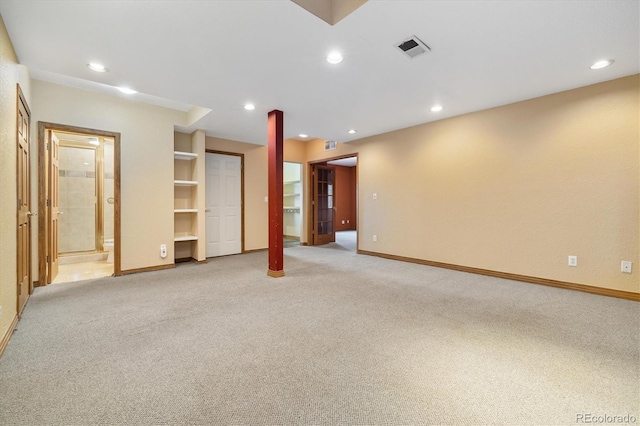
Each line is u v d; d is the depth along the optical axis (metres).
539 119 3.40
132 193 4.01
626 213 2.88
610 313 2.51
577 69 2.70
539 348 1.92
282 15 1.91
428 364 1.73
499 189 3.75
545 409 1.35
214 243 5.38
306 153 6.95
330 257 5.30
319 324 2.31
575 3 1.80
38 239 3.35
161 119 4.29
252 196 5.92
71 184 5.20
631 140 2.84
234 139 5.54
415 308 2.66
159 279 3.71
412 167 4.74
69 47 2.29
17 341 2.01
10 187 2.17
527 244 3.53
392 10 1.86
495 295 3.04
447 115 4.12
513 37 2.17
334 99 3.47
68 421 1.28
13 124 2.26
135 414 1.32
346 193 10.99
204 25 2.02
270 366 1.71
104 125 3.77
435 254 4.46
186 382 1.56
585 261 3.12
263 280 3.66
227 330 2.20
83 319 2.40
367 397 1.44
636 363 1.73
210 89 3.16
